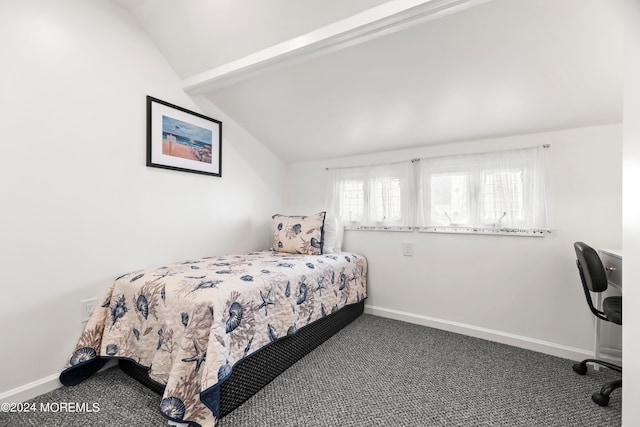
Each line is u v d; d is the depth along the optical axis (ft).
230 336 4.44
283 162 10.70
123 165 6.01
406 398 4.86
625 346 3.13
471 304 7.52
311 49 5.37
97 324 5.40
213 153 7.97
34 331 4.80
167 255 6.86
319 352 6.51
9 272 4.55
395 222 8.63
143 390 4.96
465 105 6.40
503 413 4.51
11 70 4.55
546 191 6.61
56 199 5.05
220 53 6.24
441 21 4.61
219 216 8.20
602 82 5.22
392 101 6.74
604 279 4.94
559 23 4.33
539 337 6.72
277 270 6.02
